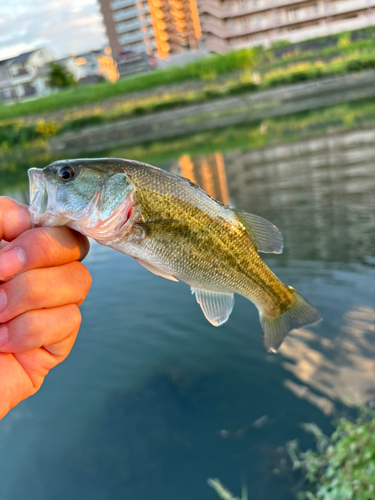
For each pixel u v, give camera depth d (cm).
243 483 64
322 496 57
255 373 87
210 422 77
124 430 79
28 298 22
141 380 91
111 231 31
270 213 182
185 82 786
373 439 59
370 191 183
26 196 348
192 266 35
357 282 113
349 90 659
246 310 111
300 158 280
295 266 128
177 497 64
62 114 768
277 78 702
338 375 80
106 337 108
